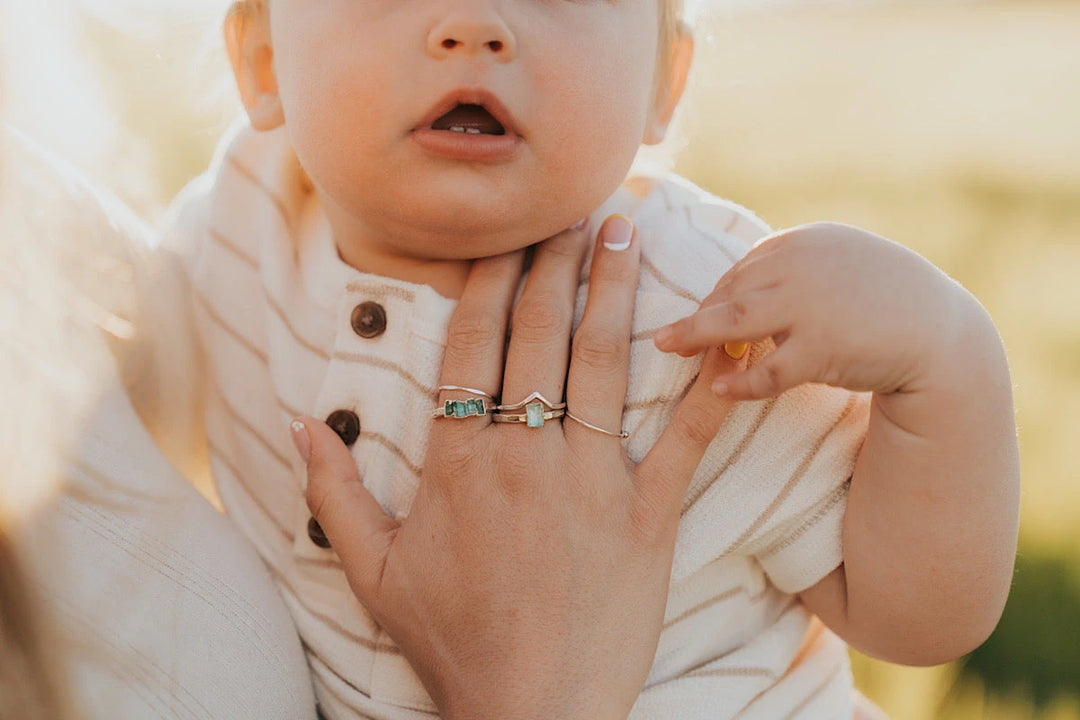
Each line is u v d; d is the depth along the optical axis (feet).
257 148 5.44
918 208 21.97
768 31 60.85
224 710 3.99
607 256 4.50
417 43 4.01
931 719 7.54
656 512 4.11
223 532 4.55
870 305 3.81
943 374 3.88
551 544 4.00
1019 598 8.54
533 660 3.89
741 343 4.08
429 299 4.55
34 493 3.76
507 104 4.05
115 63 4.82
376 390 4.54
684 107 6.33
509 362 4.26
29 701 3.51
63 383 4.07
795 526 4.43
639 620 4.06
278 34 4.49
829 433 4.37
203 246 5.34
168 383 5.03
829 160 28.40
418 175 4.14
